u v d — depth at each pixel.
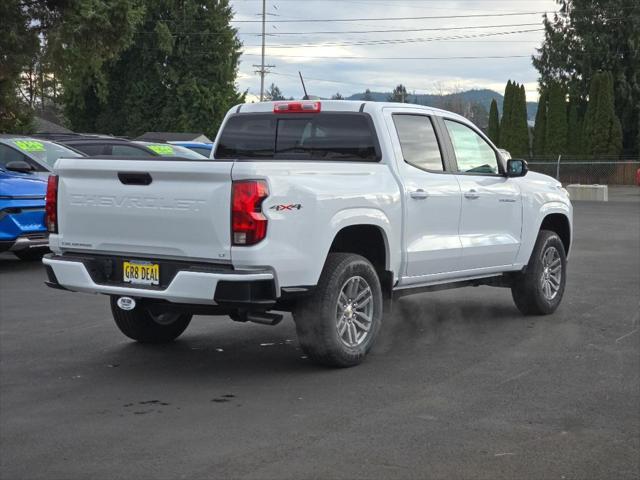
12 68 28.77
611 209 28.27
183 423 5.27
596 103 49.72
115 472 4.45
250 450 4.77
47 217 6.70
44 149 12.87
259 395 5.91
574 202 32.72
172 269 6.07
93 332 8.03
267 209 5.87
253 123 7.85
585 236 18.41
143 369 6.66
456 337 7.89
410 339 7.79
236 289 5.82
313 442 4.90
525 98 53.12
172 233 6.05
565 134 51.78
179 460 4.62
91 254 6.49
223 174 5.83
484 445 4.86
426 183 7.39
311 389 6.05
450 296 10.37
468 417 5.39
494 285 8.88
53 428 5.18
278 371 6.59
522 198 8.59
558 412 5.51
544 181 9.16
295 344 7.57
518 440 4.95
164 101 61.09
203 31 60.59
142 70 60.59
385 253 6.98
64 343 7.57
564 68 57.94
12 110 33.31
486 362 6.89
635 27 54.72
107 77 60.16
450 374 6.49
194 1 60.47
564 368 6.69
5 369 6.65
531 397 5.85
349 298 6.63
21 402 5.75
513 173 8.38
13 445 4.88
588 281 11.50
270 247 5.89
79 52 30.81
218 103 61.00
